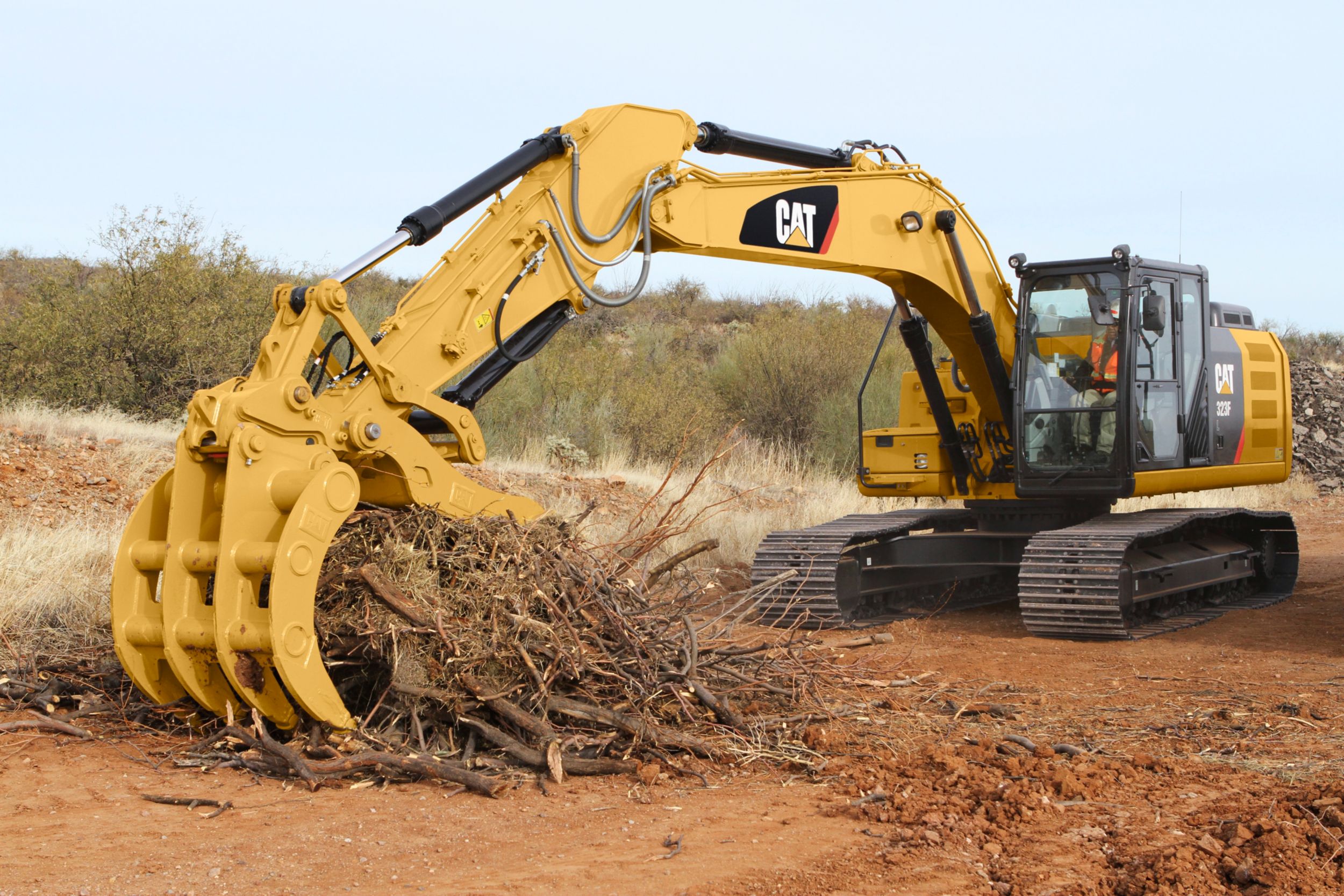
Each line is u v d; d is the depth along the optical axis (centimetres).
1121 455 916
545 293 629
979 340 931
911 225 869
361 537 561
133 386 1541
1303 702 652
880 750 548
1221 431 1052
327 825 436
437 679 518
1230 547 1101
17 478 1097
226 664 491
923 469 1044
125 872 384
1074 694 684
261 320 1581
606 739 520
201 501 522
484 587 539
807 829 437
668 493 1509
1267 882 376
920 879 385
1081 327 951
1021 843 419
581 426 1905
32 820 438
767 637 835
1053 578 885
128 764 516
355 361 588
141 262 1529
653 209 687
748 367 2247
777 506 1573
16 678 619
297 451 519
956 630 956
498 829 434
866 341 2317
